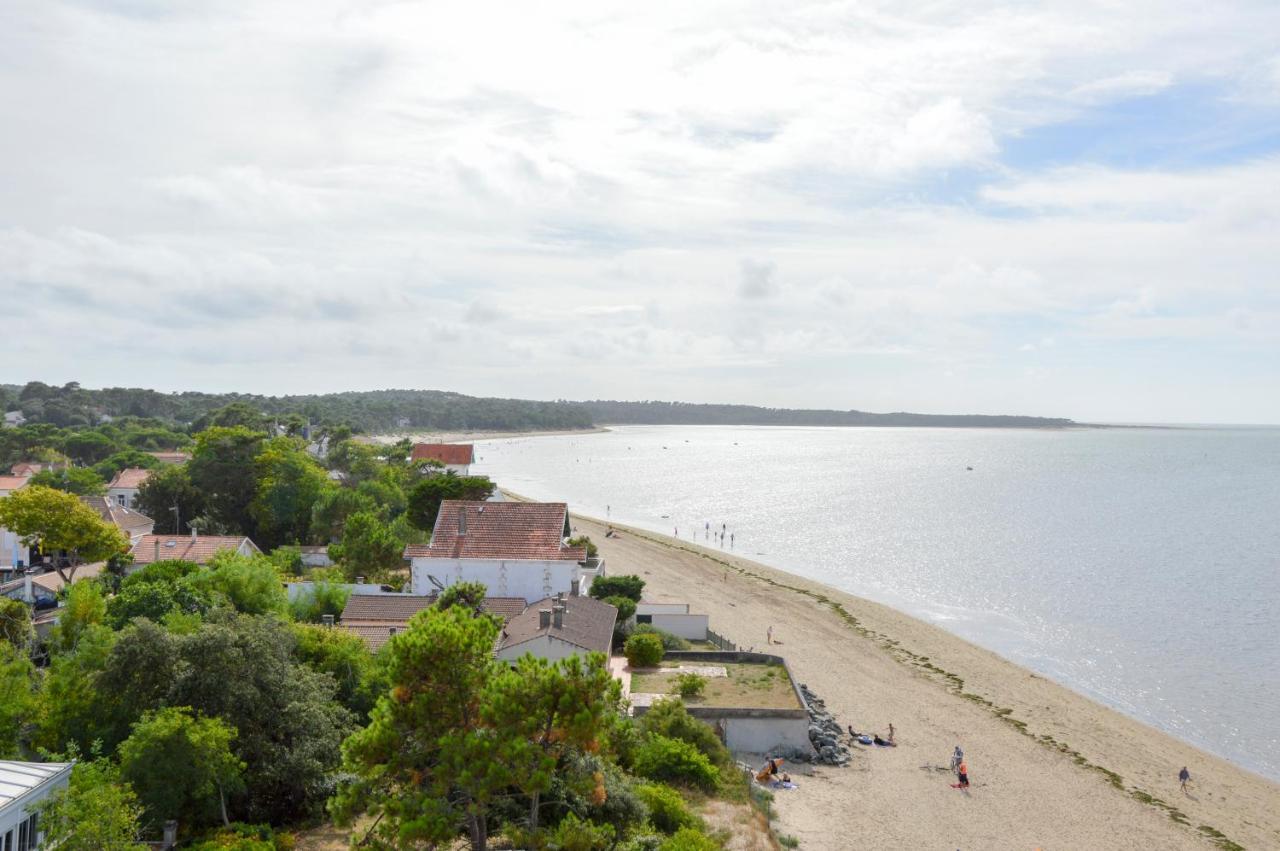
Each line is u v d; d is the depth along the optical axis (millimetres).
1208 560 136125
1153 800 53594
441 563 69438
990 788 53688
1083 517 188875
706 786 45000
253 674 36844
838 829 46438
